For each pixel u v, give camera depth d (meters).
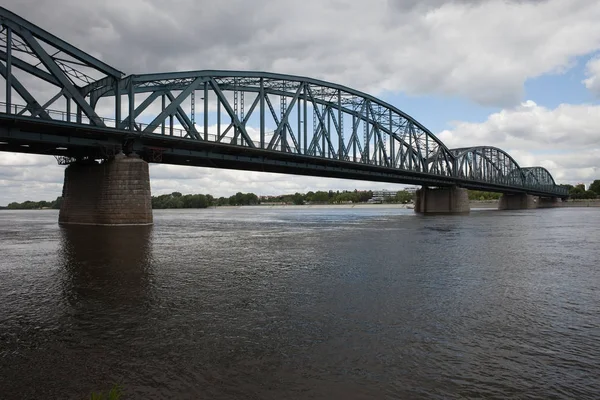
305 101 64.88
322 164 67.69
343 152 71.88
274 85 60.88
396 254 21.56
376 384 6.40
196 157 49.97
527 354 7.61
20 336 8.61
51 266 17.48
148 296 12.07
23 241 28.28
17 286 13.45
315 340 8.32
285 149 61.38
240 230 41.19
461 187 109.38
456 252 22.38
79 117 37.84
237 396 6.04
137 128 42.50
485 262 18.70
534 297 11.96
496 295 12.21
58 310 10.56
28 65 35.78
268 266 17.61
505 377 6.66
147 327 9.16
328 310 10.55
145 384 6.41
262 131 57.25
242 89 57.47
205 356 7.50
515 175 145.75
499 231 38.38
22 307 10.86
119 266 17.50
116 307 10.85
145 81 43.62
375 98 79.50
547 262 18.69
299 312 10.36
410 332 8.83
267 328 9.09
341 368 6.98
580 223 51.84
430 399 5.95
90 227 39.53
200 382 6.47
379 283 13.95
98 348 7.91
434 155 98.94
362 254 21.61
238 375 6.71
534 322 9.56
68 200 45.22
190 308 10.74
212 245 26.06
